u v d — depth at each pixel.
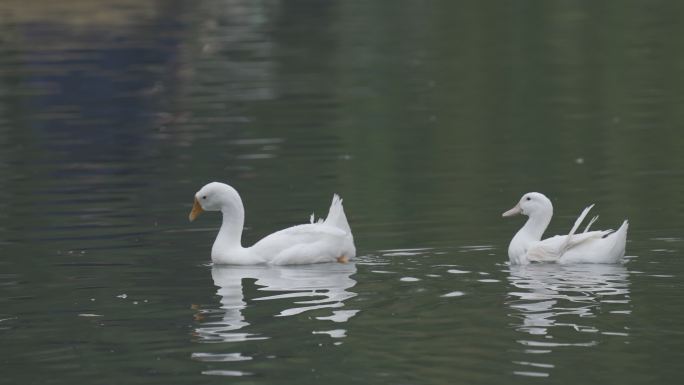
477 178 20.67
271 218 17.73
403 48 37.66
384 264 14.55
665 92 29.33
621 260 14.26
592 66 33.44
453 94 30.16
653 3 44.84
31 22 42.28
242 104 29.05
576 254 14.18
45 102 29.84
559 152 23.00
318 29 41.84
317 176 21.05
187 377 10.20
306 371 10.26
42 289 13.57
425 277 13.70
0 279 14.09
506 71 33.22
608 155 22.45
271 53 37.25
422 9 45.81
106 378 10.24
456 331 11.30
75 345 11.26
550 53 35.94
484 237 16.02
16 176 21.52
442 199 18.92
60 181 20.95
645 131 24.72
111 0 47.25
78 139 25.27
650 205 17.95
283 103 29.12
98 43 38.34
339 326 11.62
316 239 14.96
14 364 10.73
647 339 10.87
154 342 11.27
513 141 24.28
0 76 33.31
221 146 24.06
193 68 34.81
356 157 22.77
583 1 46.16
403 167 21.84
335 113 27.78
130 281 13.91
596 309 11.95
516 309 12.02
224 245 15.06
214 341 11.24
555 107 28.12
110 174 21.47
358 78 32.66
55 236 16.59
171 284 13.77
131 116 27.88
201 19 43.84
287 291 13.23
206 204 15.33
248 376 10.19
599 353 10.51
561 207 18.19
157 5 46.38
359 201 18.89
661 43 36.66
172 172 21.56
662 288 12.74
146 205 18.72
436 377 9.99
